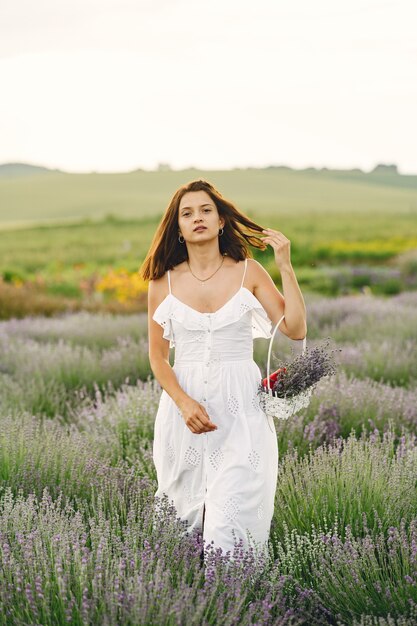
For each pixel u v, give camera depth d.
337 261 34.00
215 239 3.92
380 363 8.62
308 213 76.50
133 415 6.07
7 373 8.77
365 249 38.75
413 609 3.30
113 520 3.87
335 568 3.56
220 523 3.62
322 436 5.81
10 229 62.72
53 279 24.88
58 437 5.49
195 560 3.54
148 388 6.73
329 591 3.52
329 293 23.62
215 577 3.32
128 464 5.35
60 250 44.44
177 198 3.93
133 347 9.30
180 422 3.85
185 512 3.90
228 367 3.80
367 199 102.62
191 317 3.81
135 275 20.84
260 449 3.72
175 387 3.80
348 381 7.11
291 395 3.76
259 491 3.68
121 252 41.84
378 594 3.47
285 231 56.06
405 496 4.25
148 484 4.54
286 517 4.14
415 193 112.19
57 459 4.85
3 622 3.04
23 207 94.94
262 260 27.45
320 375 3.78
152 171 128.50
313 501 4.16
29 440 5.10
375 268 28.77
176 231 3.95
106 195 102.88
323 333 11.71
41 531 3.59
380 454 4.79
